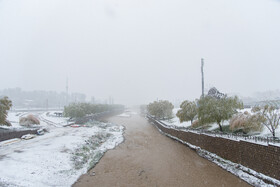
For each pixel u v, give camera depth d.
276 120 19.39
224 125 28.53
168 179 17.09
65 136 31.69
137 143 32.09
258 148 15.92
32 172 15.82
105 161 22.22
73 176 17.14
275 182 13.59
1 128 30.36
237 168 17.84
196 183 16.14
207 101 26.73
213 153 22.88
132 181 16.72
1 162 17.11
